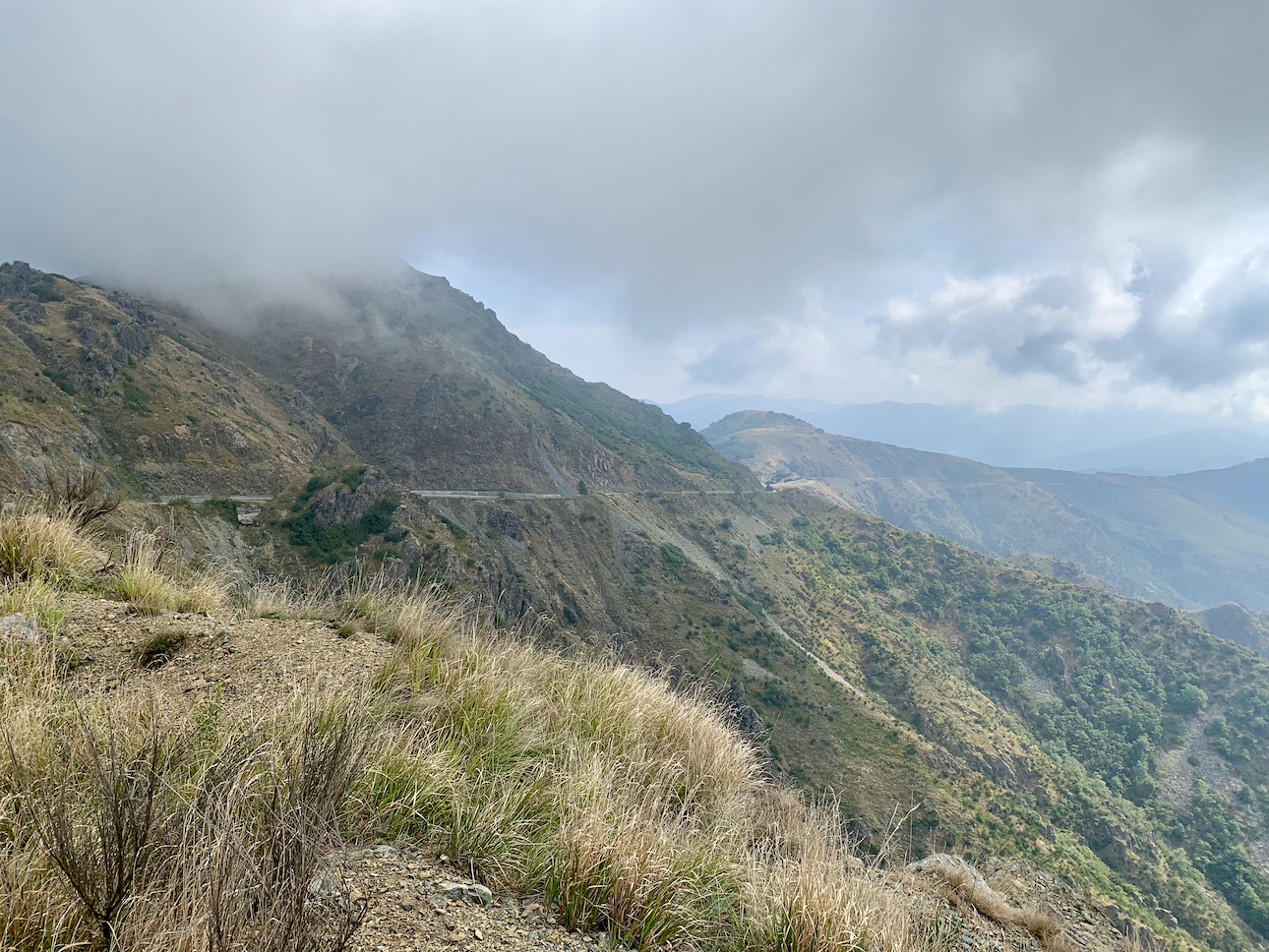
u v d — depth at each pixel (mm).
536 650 6375
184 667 4594
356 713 3596
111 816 2314
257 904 2086
